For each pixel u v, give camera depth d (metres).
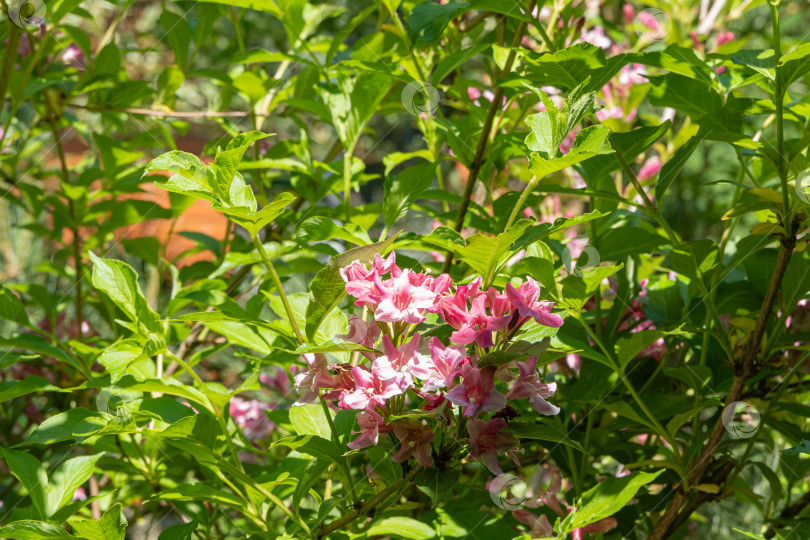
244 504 0.96
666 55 1.01
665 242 1.07
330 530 0.94
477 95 1.37
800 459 1.15
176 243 1.93
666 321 1.11
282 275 1.24
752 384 1.09
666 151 1.51
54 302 1.27
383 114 1.37
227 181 0.88
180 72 1.35
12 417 1.42
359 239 0.97
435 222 1.25
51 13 1.23
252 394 1.73
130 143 1.35
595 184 1.05
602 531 1.01
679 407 1.06
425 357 0.89
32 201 1.38
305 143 1.25
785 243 0.98
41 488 0.97
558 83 1.02
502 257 0.92
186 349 1.35
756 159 1.12
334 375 0.91
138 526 1.58
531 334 0.93
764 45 2.37
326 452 0.93
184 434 0.93
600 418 1.15
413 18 1.07
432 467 0.91
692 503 1.07
